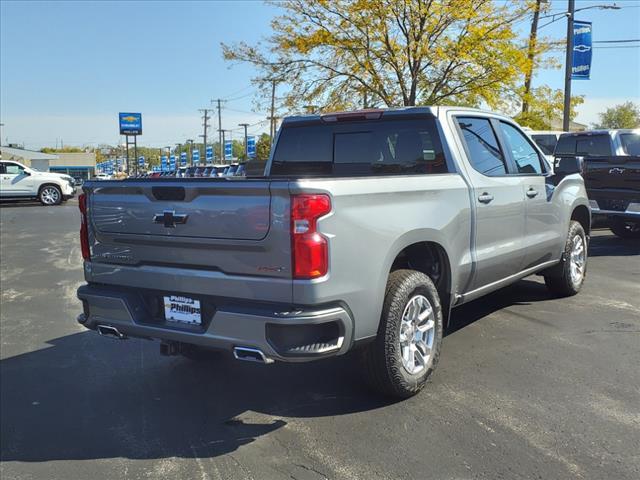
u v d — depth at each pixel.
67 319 6.37
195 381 4.41
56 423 3.80
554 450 3.17
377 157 4.86
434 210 3.95
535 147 5.79
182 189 3.43
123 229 3.75
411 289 3.67
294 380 4.33
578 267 6.50
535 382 4.08
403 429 3.47
